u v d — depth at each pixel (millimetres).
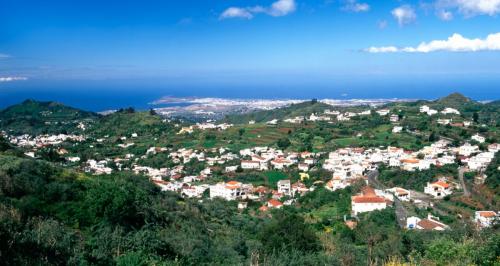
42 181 35781
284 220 36156
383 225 62031
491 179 82750
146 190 55344
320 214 74375
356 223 62750
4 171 34906
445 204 77125
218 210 62062
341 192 87562
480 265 20922
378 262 29656
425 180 93812
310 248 33031
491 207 72250
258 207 91125
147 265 22141
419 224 60844
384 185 97312
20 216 26844
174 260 25062
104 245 24719
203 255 29812
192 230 38469
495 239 21859
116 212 31094
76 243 25031
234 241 36969
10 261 17406
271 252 30672
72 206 33094
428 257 23641
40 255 19031
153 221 36062
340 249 33625
